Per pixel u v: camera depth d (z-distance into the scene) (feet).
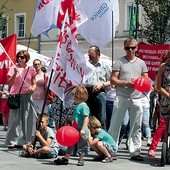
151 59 46.78
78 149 27.94
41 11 34.47
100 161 29.50
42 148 29.99
